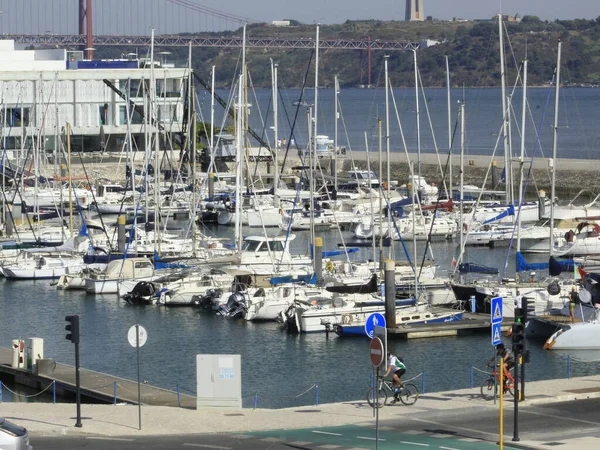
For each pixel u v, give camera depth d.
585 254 100.62
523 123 119.81
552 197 86.69
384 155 185.75
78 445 39.34
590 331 65.62
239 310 77.56
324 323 72.12
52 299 86.25
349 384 59.31
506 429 40.88
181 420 43.59
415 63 119.44
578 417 42.69
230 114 170.00
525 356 39.53
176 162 156.50
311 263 90.44
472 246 111.50
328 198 129.12
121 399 50.59
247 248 94.25
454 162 173.12
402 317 71.50
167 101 172.38
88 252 98.88
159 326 75.44
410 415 43.72
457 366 62.84
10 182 145.12
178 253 97.12
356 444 38.91
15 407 46.81
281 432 41.28
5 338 72.62
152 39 121.94
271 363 64.50
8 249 103.25
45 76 171.62
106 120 177.00
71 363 64.81
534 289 75.81
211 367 45.97
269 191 136.38
